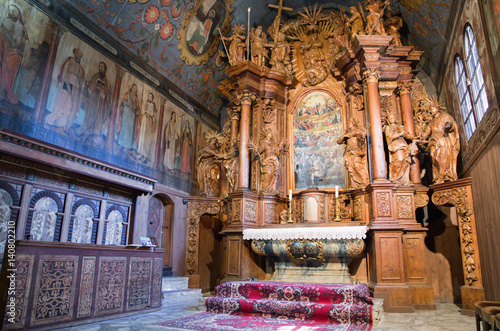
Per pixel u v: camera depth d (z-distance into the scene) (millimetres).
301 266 9398
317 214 10383
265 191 10750
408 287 7996
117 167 7867
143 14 9578
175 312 7312
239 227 9945
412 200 9008
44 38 7258
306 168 11609
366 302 6707
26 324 4918
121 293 6539
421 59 11875
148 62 10516
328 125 11703
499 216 6359
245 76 11594
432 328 5973
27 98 6832
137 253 7004
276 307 6938
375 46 10172
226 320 6559
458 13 7973
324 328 5938
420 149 10438
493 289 6898
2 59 6395
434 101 9891
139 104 10008
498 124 6105
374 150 9531
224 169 12820
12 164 6293
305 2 13180
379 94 10680
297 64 12578
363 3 12508
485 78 6887
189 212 11500
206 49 12344
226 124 12648
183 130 12008
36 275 5109
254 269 9984
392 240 8375
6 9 6492
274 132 11750
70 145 7730
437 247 9930
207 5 11242
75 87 7949
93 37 8555
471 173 8305
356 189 10008
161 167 10734
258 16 13219
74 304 5625
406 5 10492
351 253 8633
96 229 8023
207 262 11750
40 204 6805
